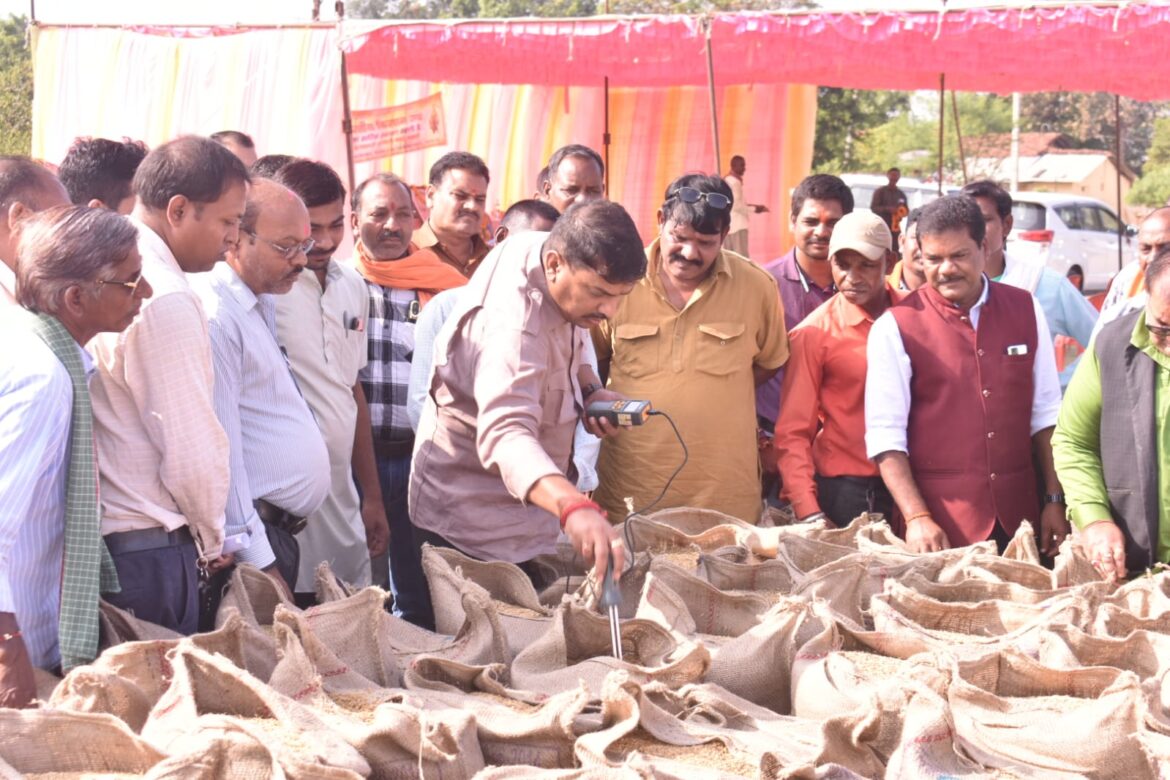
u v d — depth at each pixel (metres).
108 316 2.65
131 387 2.86
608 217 3.03
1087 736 2.42
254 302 3.54
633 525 3.79
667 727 2.47
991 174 37.81
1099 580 3.53
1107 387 3.74
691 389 4.26
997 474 4.18
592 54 9.36
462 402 3.41
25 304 2.64
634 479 4.28
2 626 2.49
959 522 4.16
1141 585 3.25
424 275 4.98
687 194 4.15
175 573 2.96
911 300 4.26
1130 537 3.73
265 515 3.62
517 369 3.08
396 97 12.55
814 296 5.23
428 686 2.66
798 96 13.57
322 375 4.35
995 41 8.76
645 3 28.80
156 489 2.93
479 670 2.70
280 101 9.80
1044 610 3.10
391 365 4.89
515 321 3.11
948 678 2.56
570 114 13.25
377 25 9.43
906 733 2.32
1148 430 3.65
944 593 3.36
